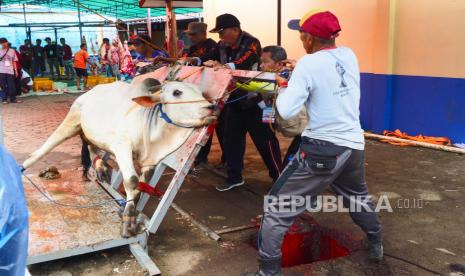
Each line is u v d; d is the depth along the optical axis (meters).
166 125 3.69
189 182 5.33
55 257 3.07
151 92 3.70
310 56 2.81
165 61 5.03
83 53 16.38
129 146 3.70
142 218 3.66
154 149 3.77
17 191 1.56
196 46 5.68
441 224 3.99
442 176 5.32
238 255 3.51
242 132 4.91
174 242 3.73
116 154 3.67
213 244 3.69
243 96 4.04
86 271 3.19
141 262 3.21
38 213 3.70
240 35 4.61
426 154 6.34
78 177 4.74
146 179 3.75
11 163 1.62
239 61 4.46
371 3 7.61
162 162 3.76
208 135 3.55
